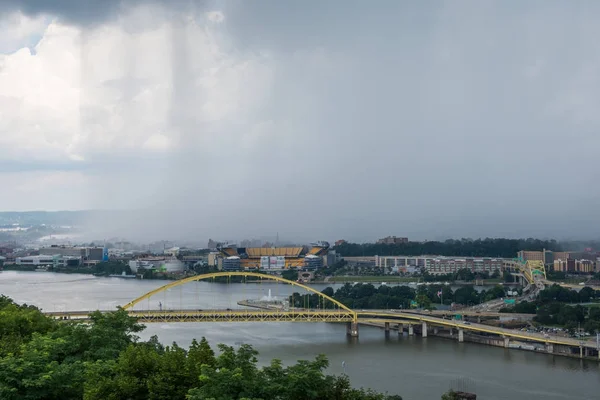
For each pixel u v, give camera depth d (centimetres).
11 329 19388
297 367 13038
